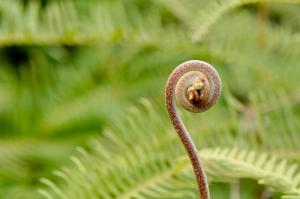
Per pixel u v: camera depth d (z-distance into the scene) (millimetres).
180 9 715
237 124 591
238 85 692
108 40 636
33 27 622
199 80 459
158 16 689
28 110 740
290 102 651
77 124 716
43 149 692
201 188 465
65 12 637
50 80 779
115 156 562
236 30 688
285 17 779
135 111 593
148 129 580
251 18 735
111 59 775
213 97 462
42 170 671
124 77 751
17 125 721
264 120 597
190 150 463
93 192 538
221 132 595
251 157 520
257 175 508
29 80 780
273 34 688
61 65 797
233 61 668
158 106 620
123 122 639
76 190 538
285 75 667
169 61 746
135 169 550
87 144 675
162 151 570
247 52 668
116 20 657
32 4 650
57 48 808
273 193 588
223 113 611
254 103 591
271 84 667
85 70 777
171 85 459
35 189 648
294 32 751
